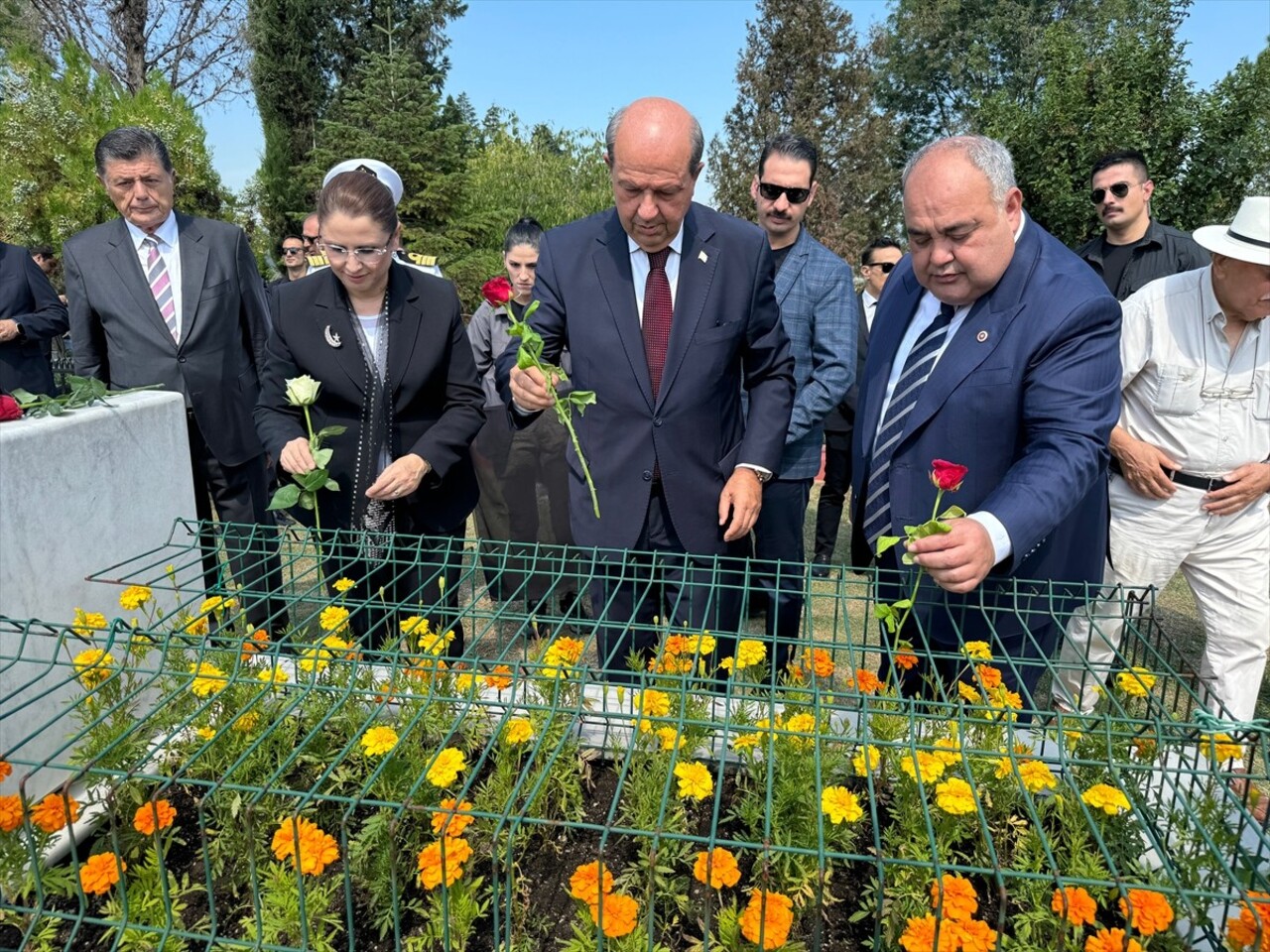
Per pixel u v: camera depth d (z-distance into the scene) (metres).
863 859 1.19
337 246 2.26
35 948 1.42
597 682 1.82
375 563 2.42
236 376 3.35
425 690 1.93
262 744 1.77
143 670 1.67
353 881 1.62
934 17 30.48
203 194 12.16
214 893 1.61
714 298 2.29
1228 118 11.48
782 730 1.50
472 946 1.49
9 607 1.81
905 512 2.08
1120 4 24.34
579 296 2.35
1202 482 2.66
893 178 25.89
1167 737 1.56
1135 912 1.20
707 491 2.39
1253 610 2.74
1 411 1.91
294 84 21.69
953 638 2.08
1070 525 2.08
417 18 23.77
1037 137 13.26
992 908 1.57
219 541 2.49
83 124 10.95
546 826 1.72
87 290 3.16
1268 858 1.54
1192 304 2.59
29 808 1.45
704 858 1.42
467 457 2.71
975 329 1.93
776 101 25.72
